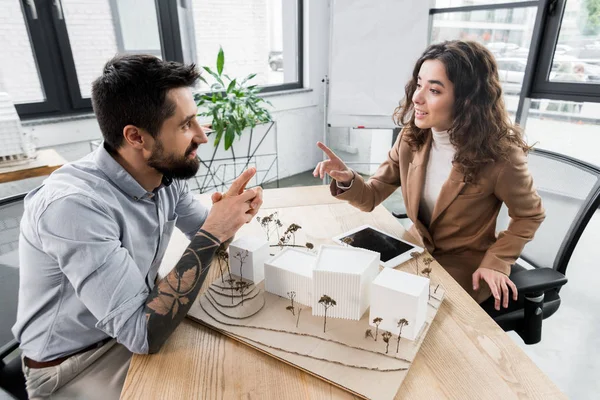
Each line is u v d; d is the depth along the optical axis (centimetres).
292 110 354
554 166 125
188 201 112
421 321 74
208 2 295
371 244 108
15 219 104
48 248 72
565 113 264
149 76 73
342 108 276
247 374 66
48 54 233
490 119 108
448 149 119
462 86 105
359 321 76
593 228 269
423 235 125
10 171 178
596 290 205
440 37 290
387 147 359
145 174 87
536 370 66
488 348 71
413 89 121
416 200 127
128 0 256
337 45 262
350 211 131
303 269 81
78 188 75
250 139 290
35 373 84
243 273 89
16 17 222
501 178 110
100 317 71
